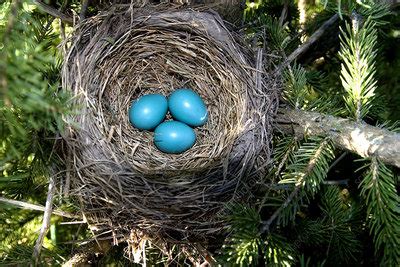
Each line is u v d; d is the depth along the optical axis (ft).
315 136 1.07
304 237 1.21
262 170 1.20
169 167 1.28
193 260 1.21
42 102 0.70
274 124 1.20
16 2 0.73
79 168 1.15
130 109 1.34
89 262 1.23
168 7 1.21
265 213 1.23
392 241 0.93
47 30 1.15
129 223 1.20
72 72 1.16
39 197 1.34
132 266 1.29
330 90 1.42
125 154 1.25
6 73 0.67
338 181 1.25
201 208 1.21
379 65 1.53
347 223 1.23
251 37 1.25
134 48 1.28
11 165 1.13
